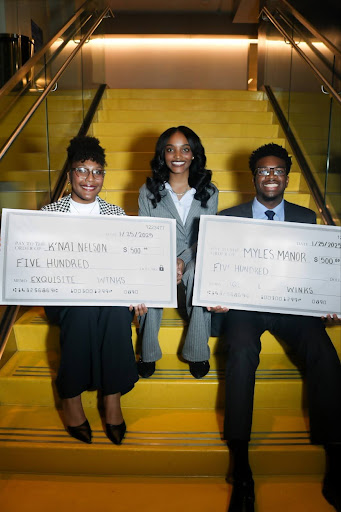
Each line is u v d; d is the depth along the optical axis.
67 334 1.87
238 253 1.98
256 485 1.83
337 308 1.96
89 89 4.43
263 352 2.37
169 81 7.79
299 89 3.73
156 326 2.09
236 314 2.03
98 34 5.01
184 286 2.28
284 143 3.92
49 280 1.90
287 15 4.08
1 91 2.44
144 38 7.67
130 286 1.94
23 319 2.43
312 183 3.28
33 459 1.86
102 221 1.96
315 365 1.87
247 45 7.68
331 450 1.79
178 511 1.69
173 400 2.12
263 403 2.14
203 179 2.29
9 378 2.10
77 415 1.88
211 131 4.14
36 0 5.84
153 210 2.31
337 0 4.36
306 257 1.98
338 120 2.85
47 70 3.33
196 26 7.53
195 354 2.08
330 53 3.14
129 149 4.02
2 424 1.99
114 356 1.87
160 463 1.86
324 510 1.70
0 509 1.69
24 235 1.90
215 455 1.84
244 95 4.88
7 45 4.65
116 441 1.86
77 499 1.75
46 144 3.09
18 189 2.70
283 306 1.96
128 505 1.72
